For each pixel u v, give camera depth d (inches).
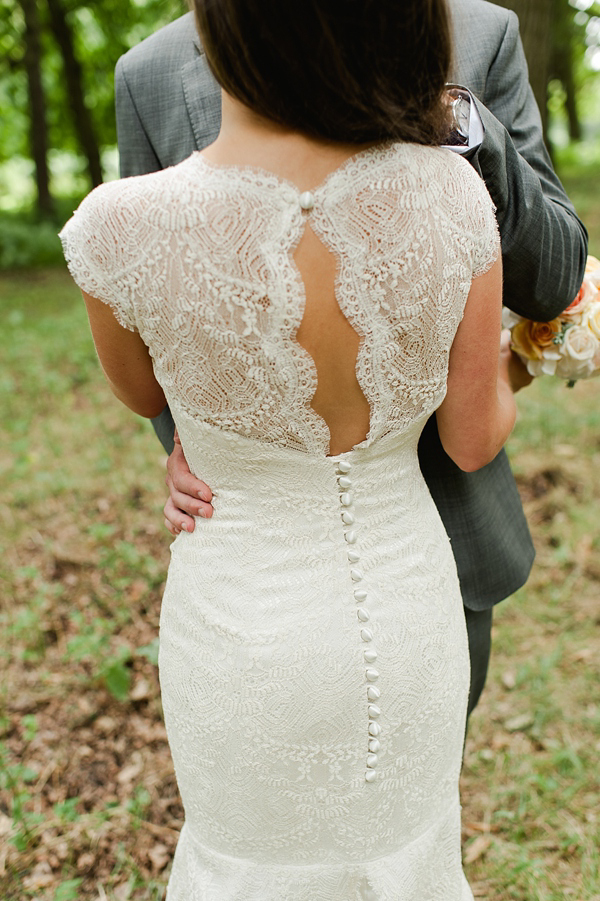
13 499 165.0
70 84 596.4
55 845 92.0
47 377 228.8
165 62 63.7
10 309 339.9
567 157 798.5
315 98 37.1
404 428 46.4
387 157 40.1
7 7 580.1
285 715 48.1
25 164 955.3
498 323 46.4
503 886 85.4
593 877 84.4
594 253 317.1
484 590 69.4
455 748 55.8
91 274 41.5
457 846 59.3
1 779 100.7
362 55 36.2
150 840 93.4
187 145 63.0
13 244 487.8
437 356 44.3
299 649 47.2
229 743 49.8
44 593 134.9
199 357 41.9
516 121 60.0
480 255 43.4
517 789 96.8
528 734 105.3
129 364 47.4
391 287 40.6
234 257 39.2
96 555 144.9
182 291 40.1
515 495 72.8
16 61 607.5
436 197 41.1
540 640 121.4
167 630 53.6
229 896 53.7
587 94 1245.1
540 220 53.9
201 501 49.8
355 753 49.5
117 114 67.6
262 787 50.1
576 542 141.6
